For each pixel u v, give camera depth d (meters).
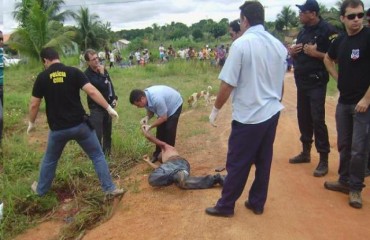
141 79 18.86
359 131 4.31
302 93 5.46
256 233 3.98
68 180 5.79
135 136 7.61
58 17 34.91
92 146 5.03
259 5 3.81
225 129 8.41
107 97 6.38
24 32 24.59
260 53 3.72
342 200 4.63
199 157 6.54
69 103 4.78
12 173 6.21
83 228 4.71
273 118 3.87
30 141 8.12
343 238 3.87
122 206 4.91
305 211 4.39
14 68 23.41
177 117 6.00
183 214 4.47
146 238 4.11
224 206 4.23
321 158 5.37
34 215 5.14
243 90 3.80
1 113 7.23
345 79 4.45
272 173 5.51
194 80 18.28
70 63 25.64
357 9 4.16
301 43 5.28
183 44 49.47
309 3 5.07
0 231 4.61
